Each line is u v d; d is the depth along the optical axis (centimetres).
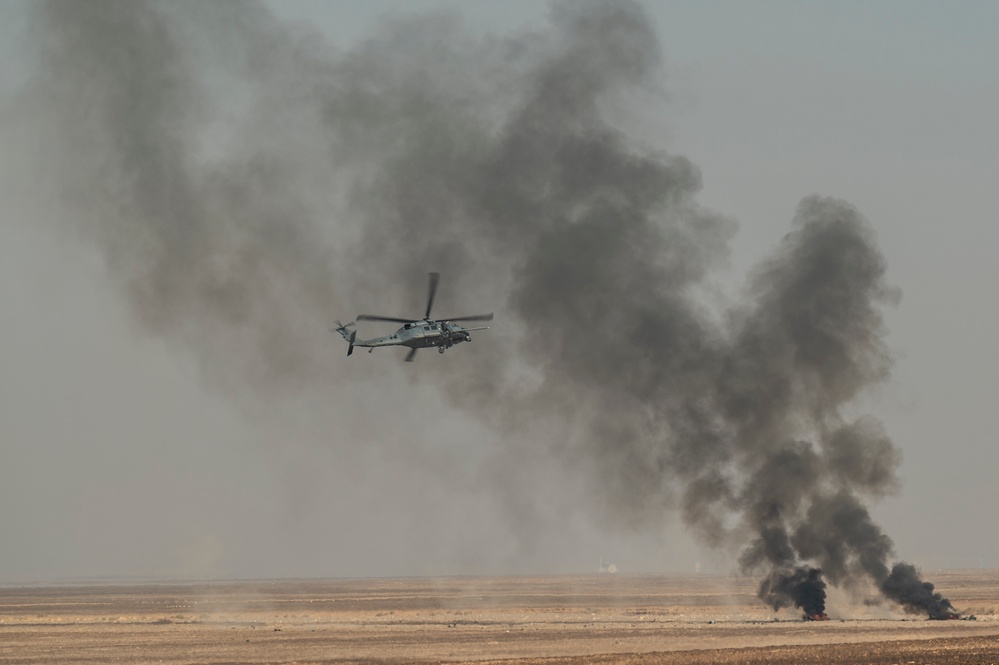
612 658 14225
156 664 14300
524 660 14100
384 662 14212
